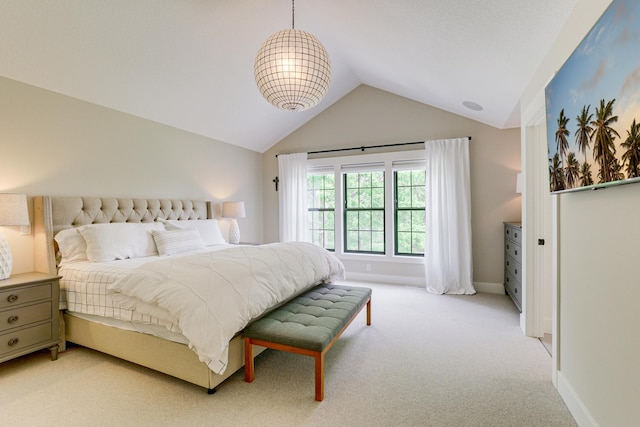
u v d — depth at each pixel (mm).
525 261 2797
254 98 4102
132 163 3506
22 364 2324
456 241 4184
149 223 3359
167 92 3395
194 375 1918
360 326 3051
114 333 2260
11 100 2561
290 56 2057
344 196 5125
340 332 2139
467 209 4164
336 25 3145
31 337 2273
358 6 2553
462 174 4176
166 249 3166
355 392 1948
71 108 2955
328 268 3227
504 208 4109
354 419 1689
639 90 979
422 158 4500
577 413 1649
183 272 2002
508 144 4086
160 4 2475
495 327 3006
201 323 1789
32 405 1827
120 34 2574
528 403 1827
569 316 1790
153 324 2018
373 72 4125
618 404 1282
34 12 2186
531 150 2730
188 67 3186
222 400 1864
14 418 1712
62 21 2303
